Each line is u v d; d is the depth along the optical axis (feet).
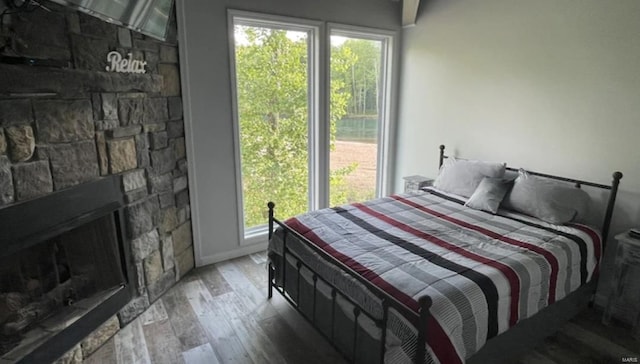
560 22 9.05
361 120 14.03
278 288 8.89
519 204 9.12
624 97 8.15
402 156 14.46
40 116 5.91
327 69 12.17
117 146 7.54
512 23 10.09
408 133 14.02
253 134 11.43
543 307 6.73
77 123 6.57
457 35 11.64
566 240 7.50
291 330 7.91
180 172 9.80
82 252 7.34
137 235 8.26
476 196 9.67
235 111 10.51
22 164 5.70
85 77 6.58
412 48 13.28
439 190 11.27
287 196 12.69
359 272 6.12
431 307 5.07
